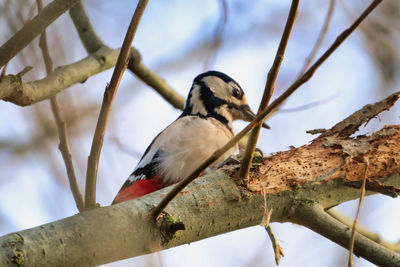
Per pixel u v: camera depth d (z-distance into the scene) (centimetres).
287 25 652
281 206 802
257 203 786
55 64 1154
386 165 850
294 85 644
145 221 693
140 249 688
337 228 779
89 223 656
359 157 846
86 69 1138
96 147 702
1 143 1144
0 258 587
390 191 821
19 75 926
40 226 635
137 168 1152
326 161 839
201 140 1120
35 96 953
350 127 889
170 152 1116
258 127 737
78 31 1299
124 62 726
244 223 785
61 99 1194
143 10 736
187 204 745
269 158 835
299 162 834
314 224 793
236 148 1177
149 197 726
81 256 640
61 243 627
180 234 731
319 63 632
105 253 659
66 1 792
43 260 612
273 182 805
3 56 781
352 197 841
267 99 682
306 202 802
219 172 797
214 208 759
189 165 1108
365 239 763
